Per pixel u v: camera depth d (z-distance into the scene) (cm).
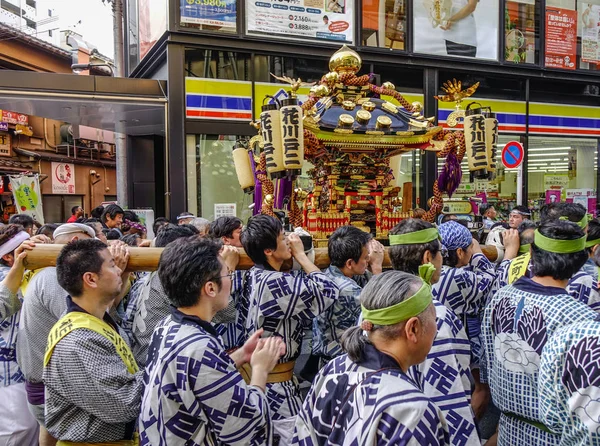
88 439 177
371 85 426
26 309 239
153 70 902
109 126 947
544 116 1000
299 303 217
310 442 142
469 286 243
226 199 828
